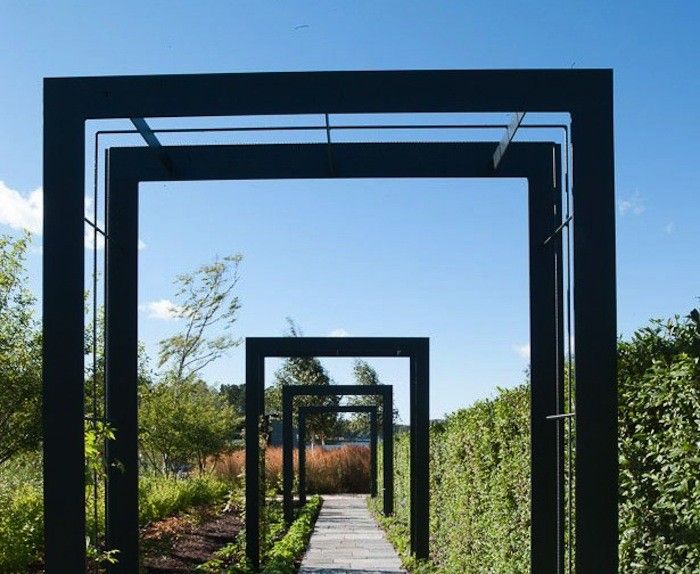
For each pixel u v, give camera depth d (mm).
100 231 6047
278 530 17000
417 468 12430
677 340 4664
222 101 4855
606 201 4680
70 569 4699
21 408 10125
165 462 22062
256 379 12328
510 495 7727
